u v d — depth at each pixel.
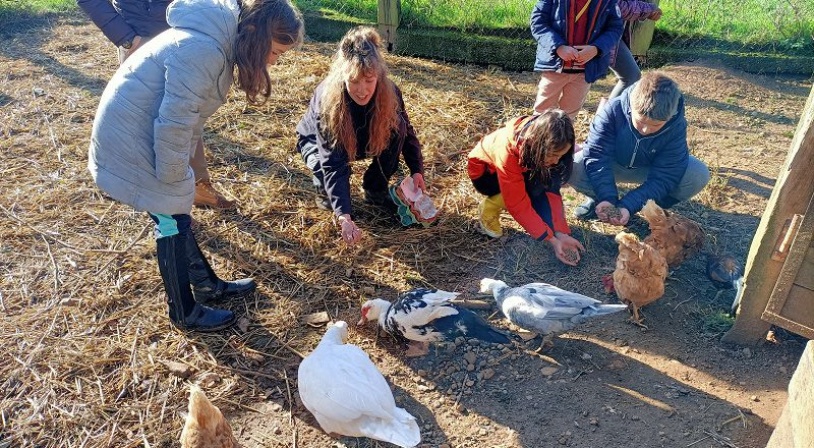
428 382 3.48
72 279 4.15
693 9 7.43
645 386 3.40
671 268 4.15
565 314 3.28
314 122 4.41
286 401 3.38
